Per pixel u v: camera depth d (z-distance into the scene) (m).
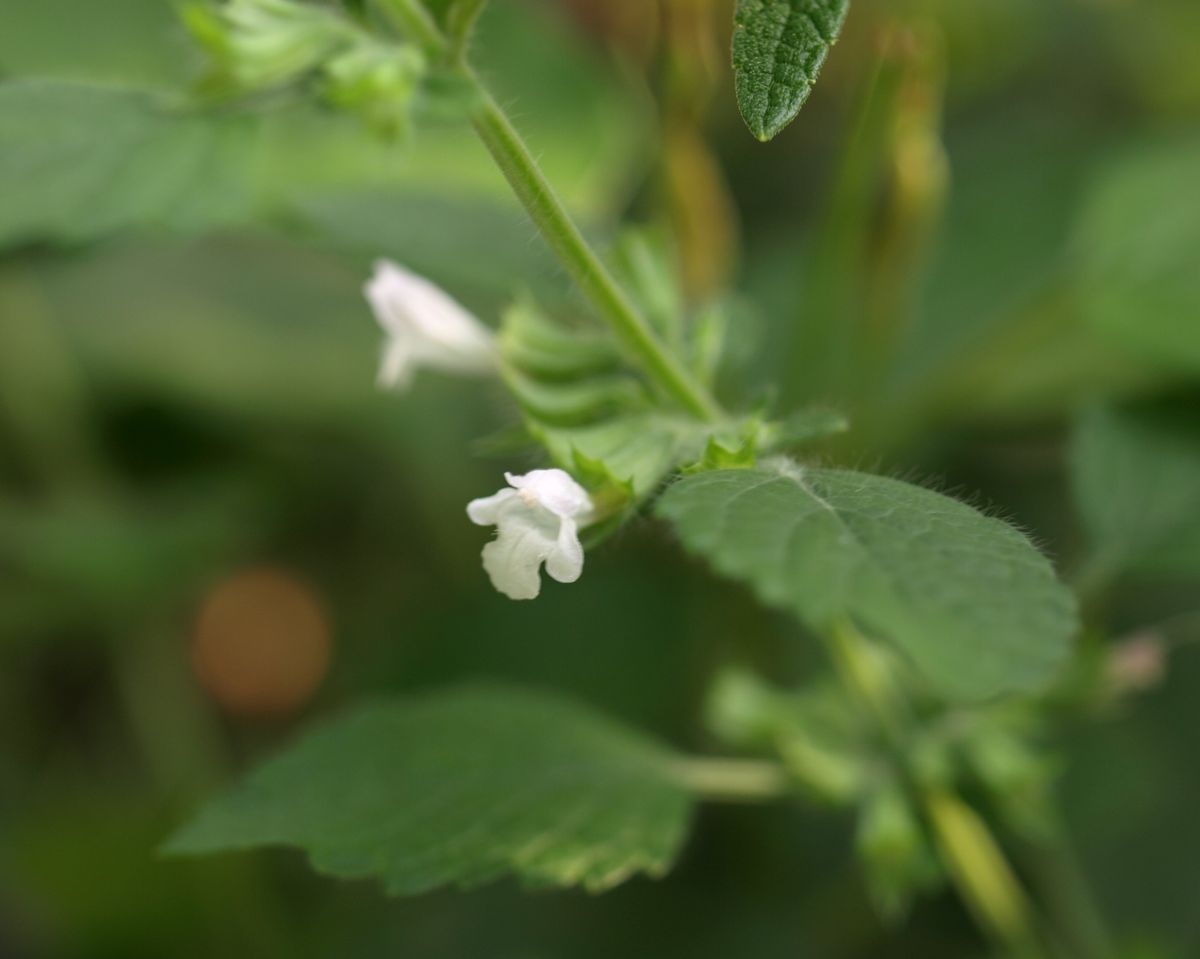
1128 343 0.26
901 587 0.17
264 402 0.33
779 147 0.37
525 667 0.29
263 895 0.28
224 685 0.33
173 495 0.31
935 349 0.30
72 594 0.30
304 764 0.22
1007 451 0.30
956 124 0.38
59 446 0.32
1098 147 0.34
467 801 0.22
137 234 0.22
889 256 0.26
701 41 0.25
